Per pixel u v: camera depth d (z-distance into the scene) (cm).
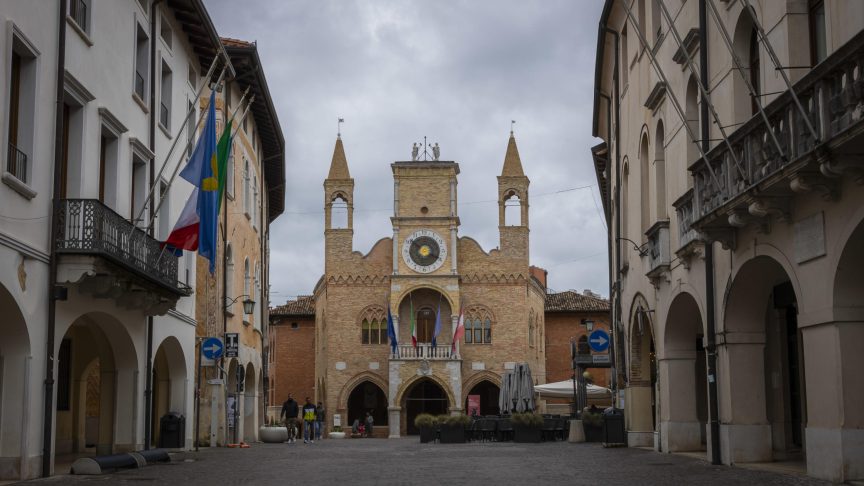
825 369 1564
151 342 2653
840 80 1362
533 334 7806
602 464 2192
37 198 1912
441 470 2095
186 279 3219
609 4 3281
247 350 4472
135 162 2642
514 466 2205
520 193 7550
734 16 1964
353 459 2633
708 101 1809
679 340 2550
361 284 7494
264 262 5291
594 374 8288
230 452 3144
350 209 7594
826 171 1393
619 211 3394
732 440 2000
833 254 1524
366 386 7631
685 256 2270
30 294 1880
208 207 2408
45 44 1939
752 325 2016
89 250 1981
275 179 5616
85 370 3191
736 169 1769
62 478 1902
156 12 2758
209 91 3541
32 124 1884
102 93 2295
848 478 1504
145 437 2611
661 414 2639
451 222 7406
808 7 1709
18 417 1858
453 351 7225
